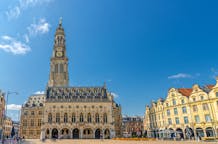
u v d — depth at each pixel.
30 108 133.62
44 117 106.31
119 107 142.62
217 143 47.31
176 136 78.56
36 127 130.00
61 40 155.38
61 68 144.25
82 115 108.56
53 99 112.00
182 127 78.69
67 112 108.06
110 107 110.75
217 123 66.88
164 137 83.19
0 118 78.19
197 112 74.31
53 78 141.38
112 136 105.75
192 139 70.12
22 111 132.88
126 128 177.62
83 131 106.00
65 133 106.50
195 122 74.31
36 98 141.38
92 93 118.62
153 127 100.56
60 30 158.00
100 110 109.81
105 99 113.56
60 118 106.50
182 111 80.00
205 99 72.00
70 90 119.69
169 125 85.00
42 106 133.75
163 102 92.31
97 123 107.06
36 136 128.25
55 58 145.88
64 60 146.25
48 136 104.31
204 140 60.81
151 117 103.81
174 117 83.31
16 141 61.25
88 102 110.44
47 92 116.25
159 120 94.31
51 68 144.50
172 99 85.50
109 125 107.12
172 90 86.00
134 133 132.38
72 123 105.81
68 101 109.75
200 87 75.69
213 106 69.12
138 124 178.75
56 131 106.31
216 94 68.69
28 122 131.00
